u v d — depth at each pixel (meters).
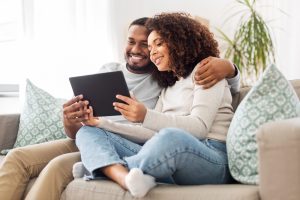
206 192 1.11
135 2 3.17
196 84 1.53
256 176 1.19
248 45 3.07
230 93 1.61
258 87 1.28
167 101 1.68
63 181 1.47
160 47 1.66
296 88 1.57
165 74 1.78
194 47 1.65
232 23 3.60
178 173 1.29
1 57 2.82
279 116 1.22
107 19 2.94
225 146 1.44
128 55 1.98
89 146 1.42
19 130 2.16
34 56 2.63
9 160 1.56
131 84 1.94
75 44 2.81
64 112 1.63
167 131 1.25
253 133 1.22
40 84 2.65
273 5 3.62
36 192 1.41
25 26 2.59
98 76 1.49
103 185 1.31
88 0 2.88
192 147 1.25
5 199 1.49
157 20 1.70
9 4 2.83
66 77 2.76
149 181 1.19
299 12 3.60
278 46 3.60
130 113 1.42
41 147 1.67
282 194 1.00
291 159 0.98
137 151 1.54
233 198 1.04
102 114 1.54
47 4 2.70
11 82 2.81
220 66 1.53
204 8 3.54
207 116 1.44
